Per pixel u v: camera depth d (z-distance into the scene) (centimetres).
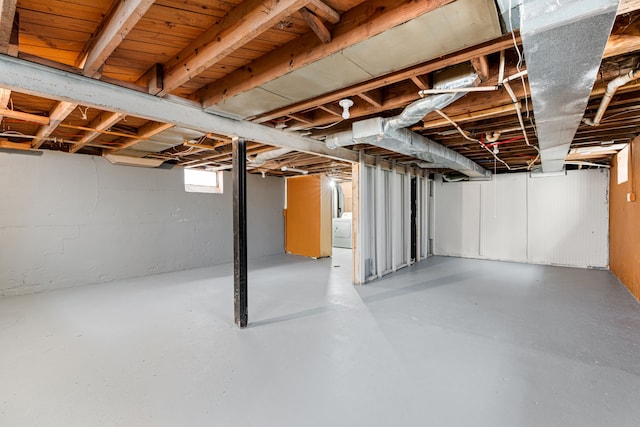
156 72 220
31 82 182
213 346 261
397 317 326
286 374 218
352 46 163
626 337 274
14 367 228
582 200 597
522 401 187
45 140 389
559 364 229
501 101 254
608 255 573
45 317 329
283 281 486
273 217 770
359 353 247
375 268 509
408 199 609
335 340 271
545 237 631
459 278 506
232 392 197
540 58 144
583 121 304
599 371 219
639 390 197
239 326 299
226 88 235
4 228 402
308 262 657
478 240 704
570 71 157
